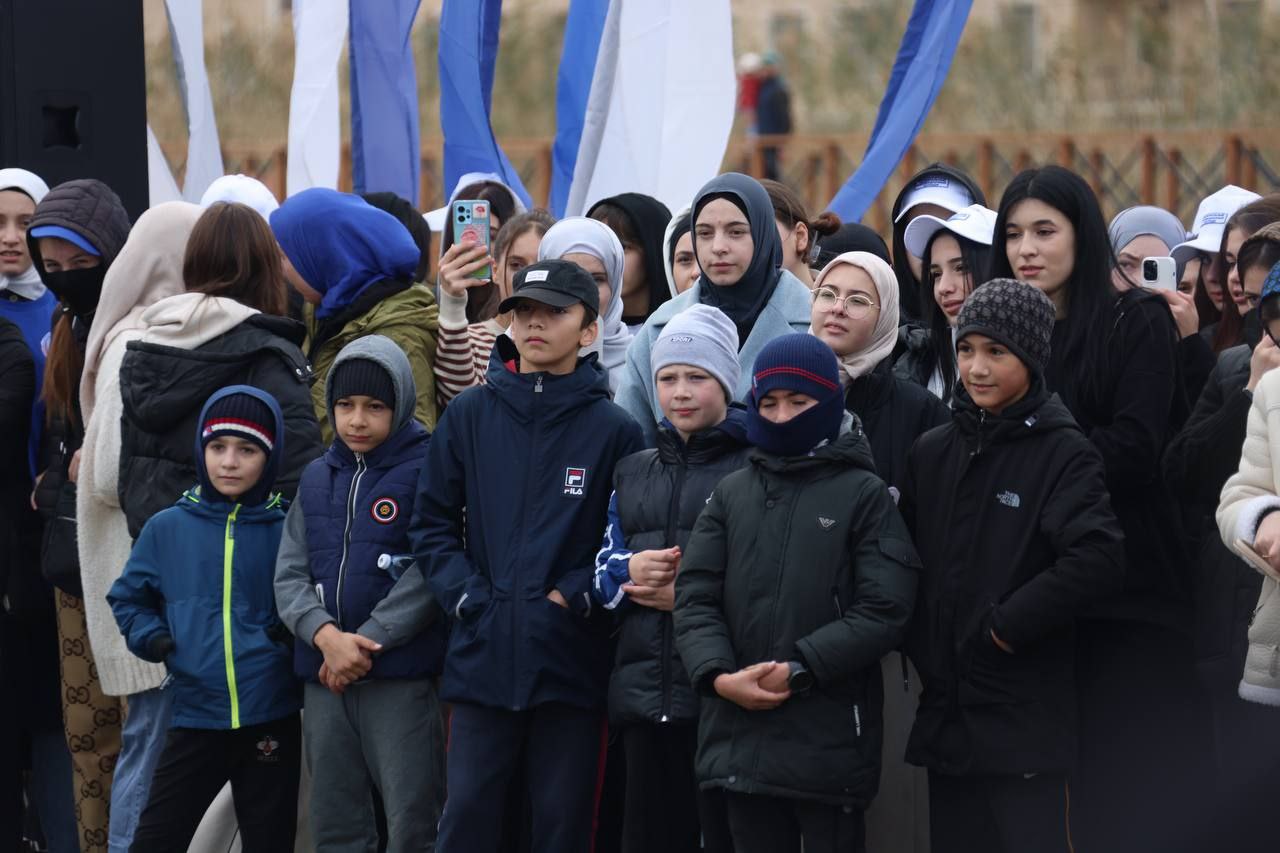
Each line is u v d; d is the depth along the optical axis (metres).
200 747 14.99
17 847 18.33
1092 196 14.72
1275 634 13.11
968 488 13.82
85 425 16.89
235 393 15.18
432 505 14.86
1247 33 43.16
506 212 20.17
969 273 16.20
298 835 16.45
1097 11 44.16
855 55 45.75
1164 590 14.23
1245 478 13.23
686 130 21.86
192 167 24.73
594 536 14.79
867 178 21.80
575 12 22.91
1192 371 16.09
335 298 16.80
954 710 13.63
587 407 14.95
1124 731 14.00
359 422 15.03
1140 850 13.86
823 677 13.30
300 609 14.84
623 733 14.94
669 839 14.44
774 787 13.31
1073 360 14.55
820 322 15.20
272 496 15.56
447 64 22.75
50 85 20.91
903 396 15.30
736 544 13.80
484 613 14.46
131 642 15.05
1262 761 13.39
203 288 16.17
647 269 18.80
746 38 46.78
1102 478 13.55
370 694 14.88
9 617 18.25
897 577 13.57
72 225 17.33
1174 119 42.91
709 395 14.44
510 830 15.51
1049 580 13.23
